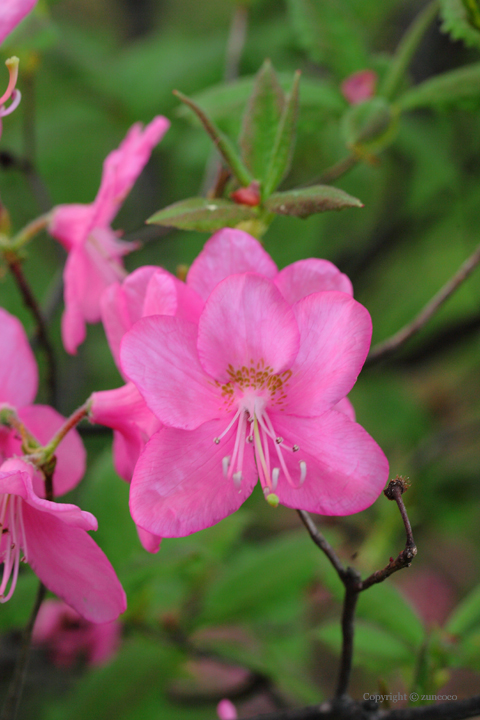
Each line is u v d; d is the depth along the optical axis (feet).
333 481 1.56
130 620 1.97
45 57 2.72
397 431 3.05
